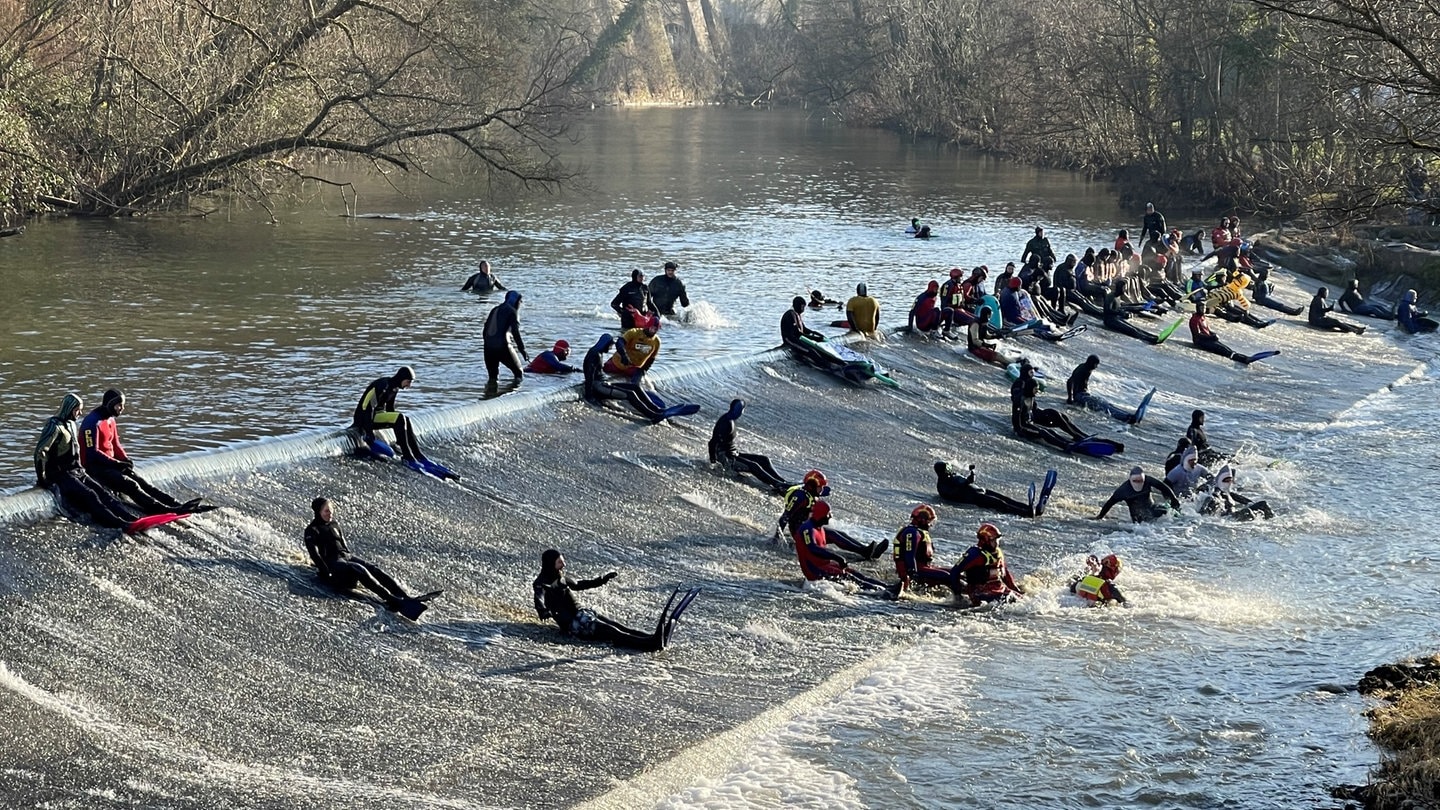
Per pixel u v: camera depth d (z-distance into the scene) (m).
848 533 18.20
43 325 25.78
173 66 44.84
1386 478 23.47
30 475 15.99
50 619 11.95
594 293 31.94
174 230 41.34
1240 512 20.72
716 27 157.75
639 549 16.80
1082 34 74.44
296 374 22.25
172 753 10.69
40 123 43.62
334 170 62.50
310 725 11.52
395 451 17.17
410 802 10.48
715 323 28.78
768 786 11.44
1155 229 42.19
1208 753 12.36
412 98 47.59
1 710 10.61
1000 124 87.12
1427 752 12.01
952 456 23.06
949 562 17.56
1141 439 25.92
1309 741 12.64
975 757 12.16
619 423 20.41
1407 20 21.97
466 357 23.98
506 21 67.19
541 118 59.19
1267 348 34.91
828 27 120.69
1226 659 14.77
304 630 12.90
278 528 14.73
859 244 43.81
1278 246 46.81
